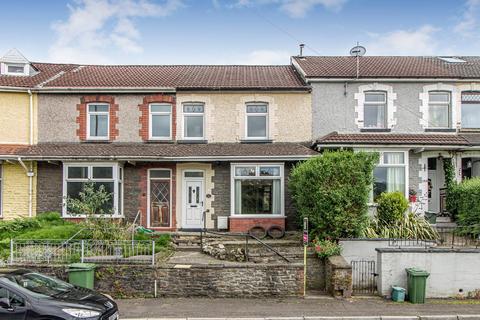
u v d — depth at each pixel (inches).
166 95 746.2
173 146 728.3
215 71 873.5
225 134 744.3
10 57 792.9
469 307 436.5
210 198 714.2
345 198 554.3
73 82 765.9
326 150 634.2
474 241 592.1
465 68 814.5
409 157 719.1
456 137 726.5
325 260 525.3
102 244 523.2
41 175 714.2
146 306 434.0
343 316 401.7
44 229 609.3
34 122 739.4
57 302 317.7
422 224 608.4
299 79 805.2
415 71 788.0
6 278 330.0
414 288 455.2
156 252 542.3
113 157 677.9
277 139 745.0
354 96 755.4
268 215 696.4
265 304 442.0
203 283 470.3
